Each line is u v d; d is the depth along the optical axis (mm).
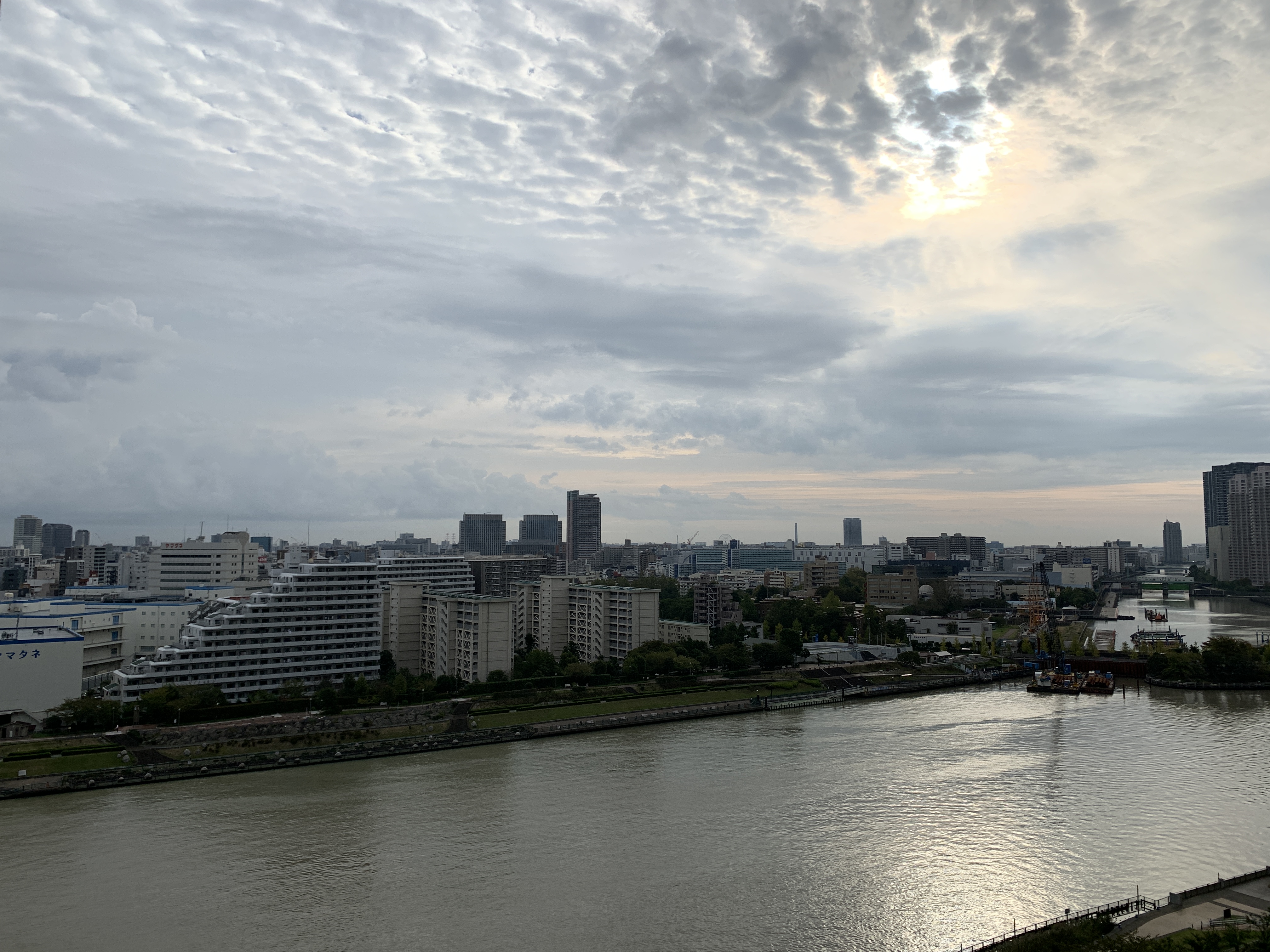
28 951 119250
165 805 180875
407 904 133625
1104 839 160375
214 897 135750
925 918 129500
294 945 121062
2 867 146875
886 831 165125
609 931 125375
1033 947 108438
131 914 129875
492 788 193500
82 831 164250
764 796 186750
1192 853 154000
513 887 139500
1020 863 149750
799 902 134750
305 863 149375
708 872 145875
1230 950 99375
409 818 172375
